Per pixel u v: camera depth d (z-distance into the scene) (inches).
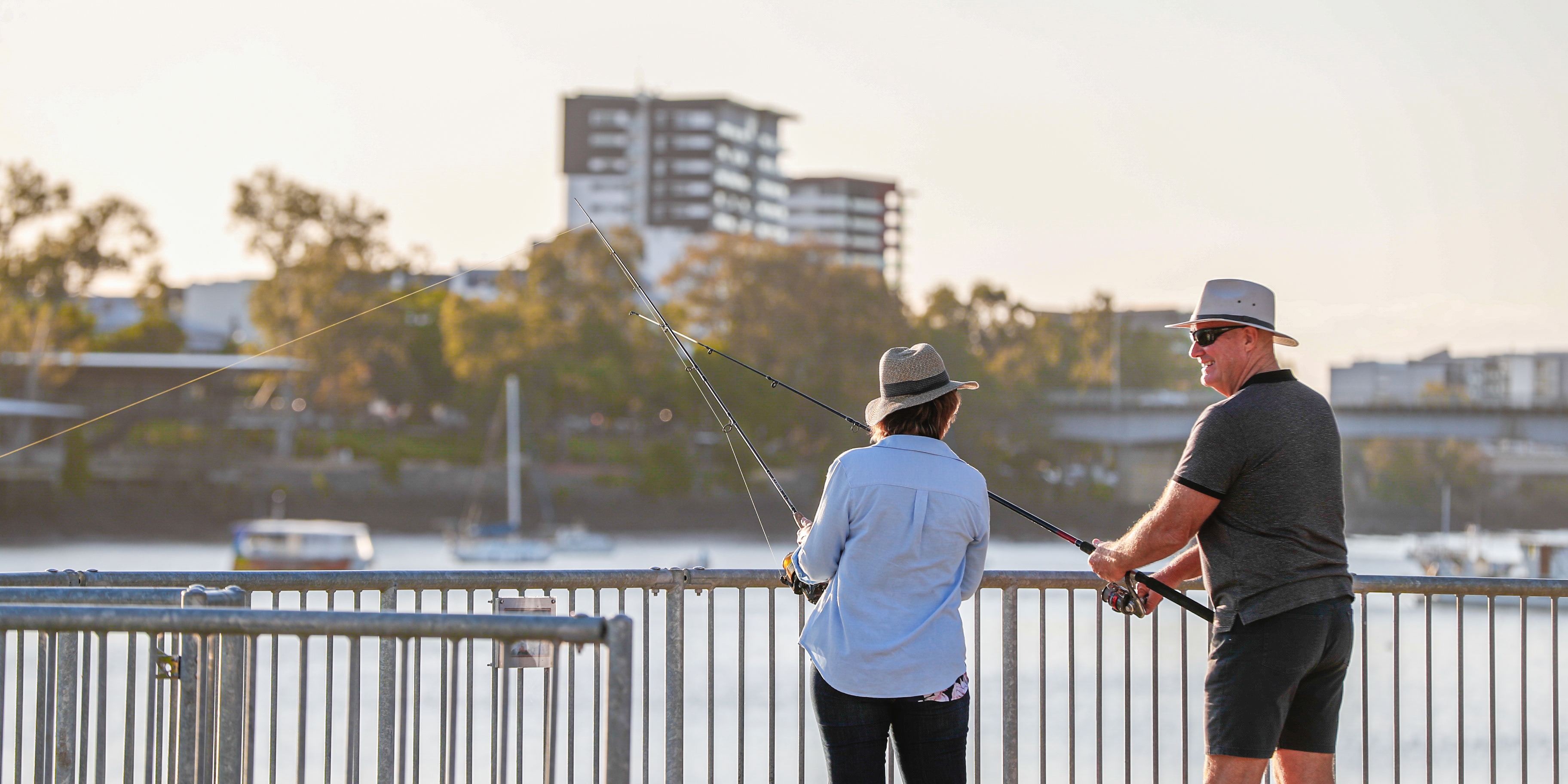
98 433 2945.4
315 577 153.3
